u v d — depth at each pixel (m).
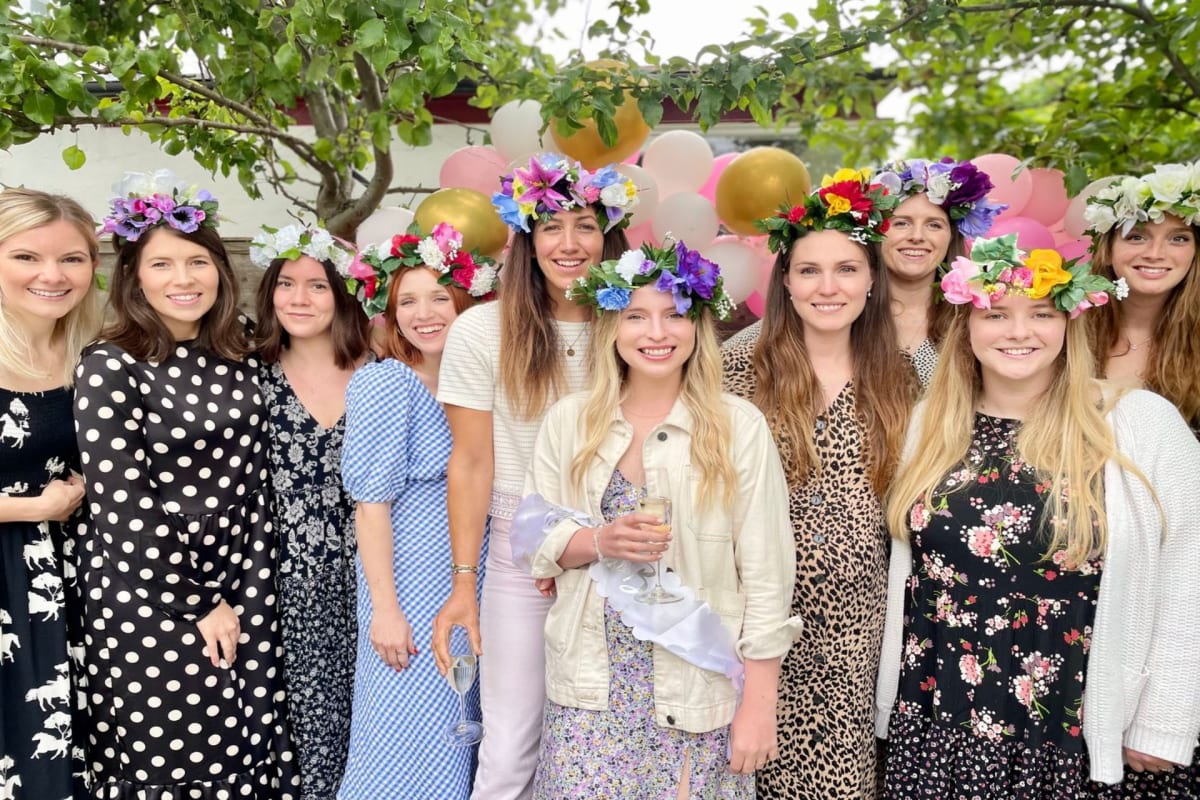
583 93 2.93
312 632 2.51
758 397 2.37
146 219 2.33
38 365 2.40
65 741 2.31
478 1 5.20
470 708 2.43
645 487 2.02
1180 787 2.17
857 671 2.19
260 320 2.59
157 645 2.29
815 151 6.07
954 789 2.02
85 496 2.37
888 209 2.30
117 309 2.38
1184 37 3.58
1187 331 2.50
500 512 2.34
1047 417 2.03
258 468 2.48
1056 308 1.97
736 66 2.95
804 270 2.28
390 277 2.52
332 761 2.55
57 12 3.45
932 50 5.11
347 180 4.21
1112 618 1.92
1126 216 2.51
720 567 2.00
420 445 2.40
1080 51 4.57
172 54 3.21
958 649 2.02
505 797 2.31
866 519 2.22
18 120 2.97
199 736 2.33
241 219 5.11
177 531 2.31
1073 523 1.92
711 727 1.96
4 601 2.25
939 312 2.64
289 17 3.24
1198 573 1.94
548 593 2.14
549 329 2.33
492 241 3.09
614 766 1.97
